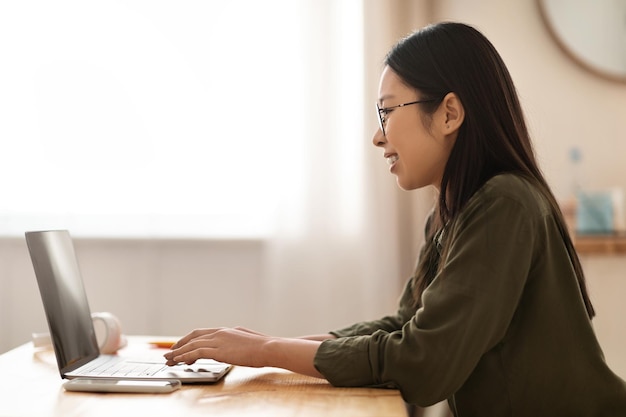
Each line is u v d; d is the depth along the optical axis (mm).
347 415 911
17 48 2627
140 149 2590
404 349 1002
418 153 1150
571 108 2498
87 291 2633
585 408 1085
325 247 2469
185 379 1087
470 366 988
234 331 1135
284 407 949
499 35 2521
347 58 2508
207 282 2604
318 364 1047
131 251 2623
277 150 2494
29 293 2656
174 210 2586
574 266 1158
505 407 1095
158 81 2582
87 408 954
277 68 2512
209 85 2562
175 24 2576
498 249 1015
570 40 2479
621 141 2482
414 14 2473
